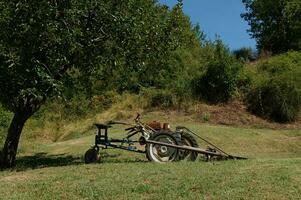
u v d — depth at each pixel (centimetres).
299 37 3600
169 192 926
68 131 2833
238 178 1004
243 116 2650
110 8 1444
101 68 1600
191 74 2916
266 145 2086
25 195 968
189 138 1447
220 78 2781
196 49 3216
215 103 2784
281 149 2050
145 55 1554
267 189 918
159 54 1592
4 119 2345
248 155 1847
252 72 2931
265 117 2642
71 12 1365
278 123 2595
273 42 3747
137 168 1179
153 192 938
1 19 1362
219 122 2594
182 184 973
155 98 2823
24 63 1334
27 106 1512
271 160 1248
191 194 909
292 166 1116
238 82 2834
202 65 2975
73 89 1591
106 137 1443
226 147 2042
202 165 1195
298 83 2667
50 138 2842
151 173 1098
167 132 1391
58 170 1241
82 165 1298
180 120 2631
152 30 1555
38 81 1340
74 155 1877
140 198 903
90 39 1441
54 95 1410
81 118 2933
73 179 1083
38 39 1341
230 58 2853
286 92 2630
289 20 3578
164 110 2761
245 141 2114
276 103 2627
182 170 1120
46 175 1172
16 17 1344
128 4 1480
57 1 1365
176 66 2914
